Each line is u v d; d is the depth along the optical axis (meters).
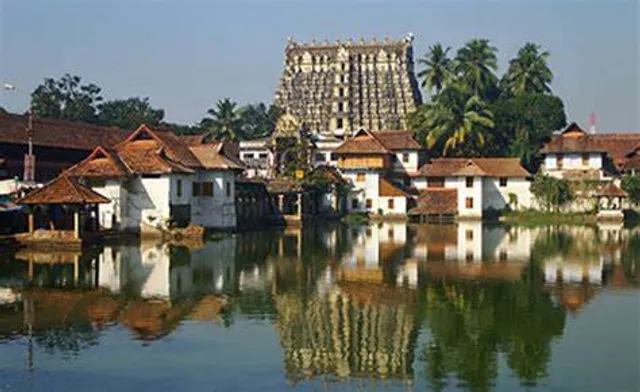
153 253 49.28
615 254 50.31
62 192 50.91
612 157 103.06
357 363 23.02
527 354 23.92
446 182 97.31
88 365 22.59
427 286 36.38
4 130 67.56
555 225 82.81
